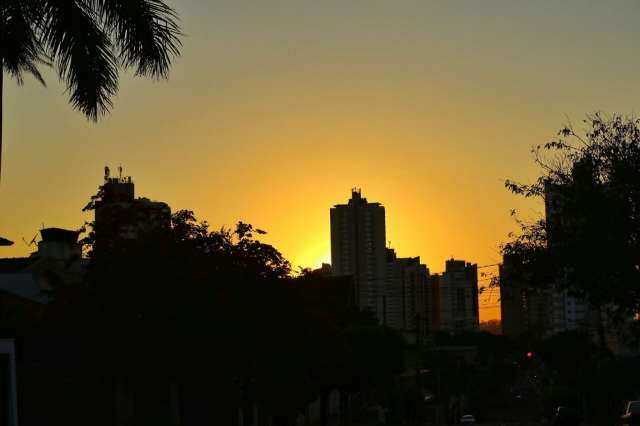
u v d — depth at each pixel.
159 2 20.02
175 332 24.36
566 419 35.38
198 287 24.61
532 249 25.34
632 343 30.14
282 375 32.25
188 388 32.97
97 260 24.64
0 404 20.52
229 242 27.69
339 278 61.69
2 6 19.17
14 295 30.66
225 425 36.78
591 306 26.80
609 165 24.34
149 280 23.97
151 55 19.88
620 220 23.70
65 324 25.28
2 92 18.95
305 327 31.59
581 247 24.06
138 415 30.61
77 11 19.61
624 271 23.77
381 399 69.50
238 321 26.42
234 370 27.86
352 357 44.44
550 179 25.23
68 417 27.59
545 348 77.38
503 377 113.81
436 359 96.00
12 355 20.89
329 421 62.47
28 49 20.16
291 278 31.34
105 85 20.03
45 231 39.66
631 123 24.86
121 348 24.48
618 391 51.09
